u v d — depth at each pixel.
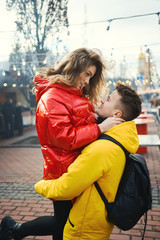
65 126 1.11
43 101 1.19
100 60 1.32
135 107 1.22
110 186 1.16
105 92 1.62
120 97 1.24
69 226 1.22
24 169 5.10
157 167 4.83
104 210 1.16
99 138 1.18
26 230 1.59
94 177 1.11
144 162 1.29
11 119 9.95
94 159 1.10
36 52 8.80
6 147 7.79
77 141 1.10
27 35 8.46
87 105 1.25
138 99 1.24
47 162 1.22
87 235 1.19
